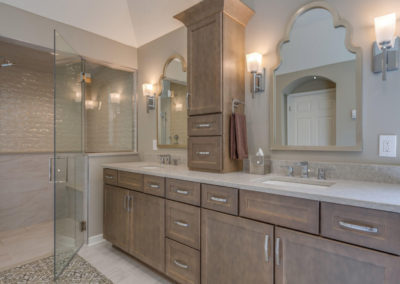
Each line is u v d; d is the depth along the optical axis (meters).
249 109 2.00
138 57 3.15
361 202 0.98
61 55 2.18
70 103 2.36
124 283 1.86
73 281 1.89
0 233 2.95
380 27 1.29
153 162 2.84
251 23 1.99
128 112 3.18
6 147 3.45
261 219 1.29
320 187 1.33
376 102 1.42
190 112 2.02
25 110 3.63
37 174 3.33
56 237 1.97
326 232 1.07
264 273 1.28
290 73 1.76
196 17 1.96
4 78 3.45
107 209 2.51
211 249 1.53
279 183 1.62
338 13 1.55
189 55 2.04
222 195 1.46
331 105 1.57
